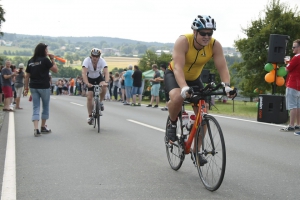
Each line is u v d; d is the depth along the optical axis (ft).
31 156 20.77
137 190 14.94
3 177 16.66
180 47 15.75
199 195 14.37
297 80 29.78
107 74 30.73
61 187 15.30
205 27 15.03
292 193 14.65
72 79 126.21
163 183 15.90
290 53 92.32
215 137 14.42
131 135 28.07
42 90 27.66
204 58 16.16
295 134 28.66
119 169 18.15
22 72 49.32
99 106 29.60
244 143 25.20
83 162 19.51
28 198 14.01
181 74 15.42
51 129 30.83
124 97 68.39
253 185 15.67
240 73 97.30
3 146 23.45
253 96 106.83
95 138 26.68
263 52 93.20
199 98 15.72
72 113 44.37
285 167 18.78
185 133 16.65
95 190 14.93
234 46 99.30
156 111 48.83
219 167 14.19
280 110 35.40
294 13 94.38
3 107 49.90
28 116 40.27
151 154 21.50
